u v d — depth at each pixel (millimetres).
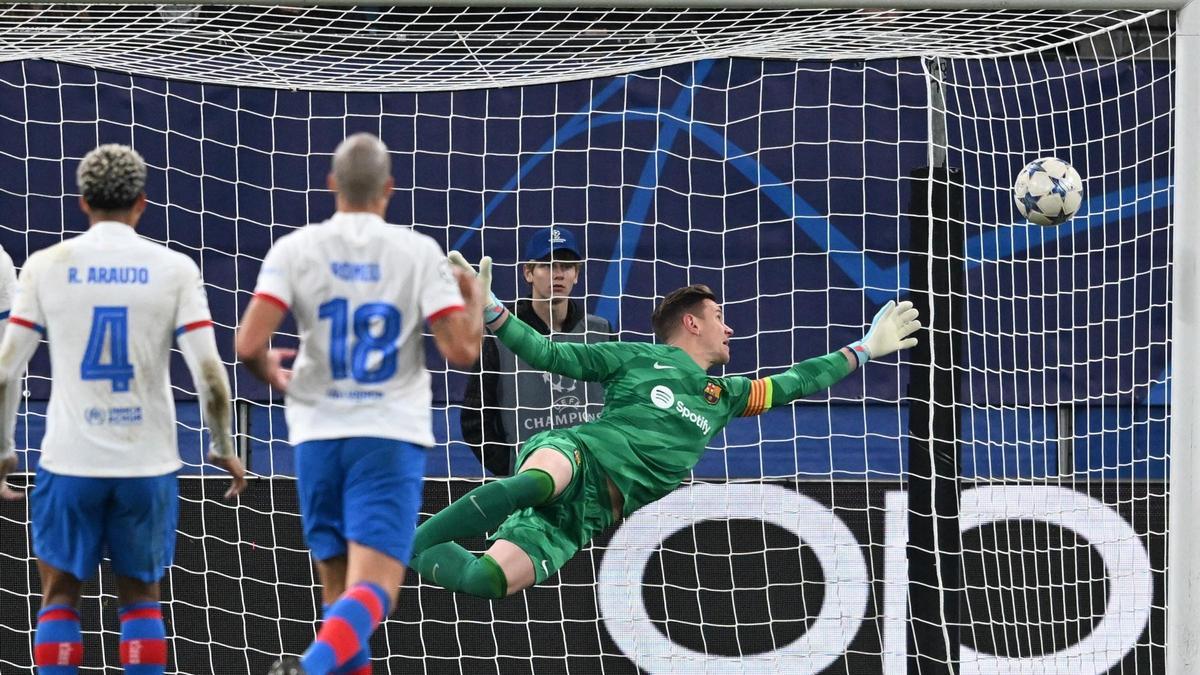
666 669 25703
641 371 23094
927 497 24234
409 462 15742
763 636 25734
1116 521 26000
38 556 17094
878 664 25594
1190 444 21984
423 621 25609
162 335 16875
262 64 25906
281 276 15477
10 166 27031
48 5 22469
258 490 25578
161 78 27391
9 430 17000
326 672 14492
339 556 16016
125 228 16938
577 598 25719
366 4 22469
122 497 16844
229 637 25391
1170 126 26047
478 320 16109
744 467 27375
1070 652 25750
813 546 25781
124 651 17062
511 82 25688
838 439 27438
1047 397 27656
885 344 23797
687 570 25812
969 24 24766
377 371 15648
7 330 16750
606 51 27000
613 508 22953
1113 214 27703
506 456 26516
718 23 26922
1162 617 25875
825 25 24812
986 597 25750
